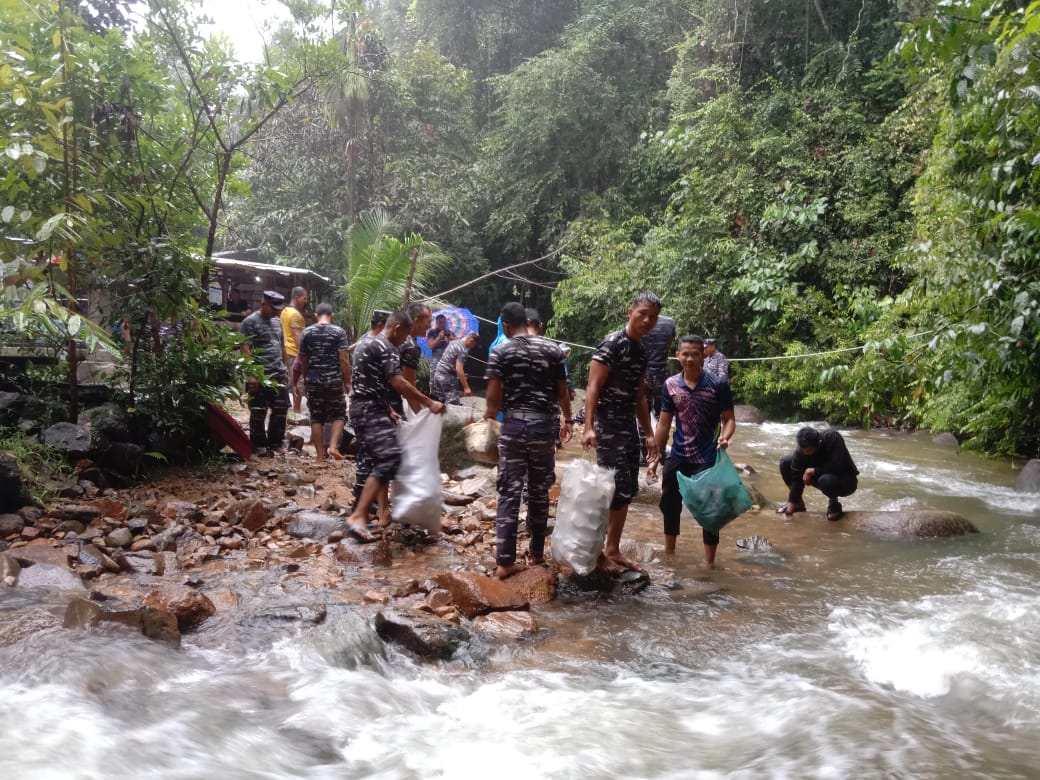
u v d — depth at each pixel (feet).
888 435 46.70
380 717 11.21
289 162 71.92
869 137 55.98
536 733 10.82
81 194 21.63
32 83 21.71
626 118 75.51
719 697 12.16
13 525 17.98
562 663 13.51
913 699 12.43
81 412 24.85
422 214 71.10
